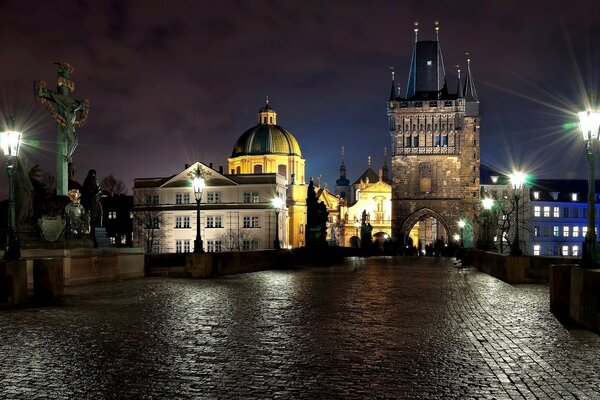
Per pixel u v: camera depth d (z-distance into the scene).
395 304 20.28
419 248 126.56
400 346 12.59
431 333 14.23
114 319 16.06
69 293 23.31
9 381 9.56
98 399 8.63
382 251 111.88
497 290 26.25
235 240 111.69
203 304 19.75
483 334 14.15
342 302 20.77
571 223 129.00
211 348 12.20
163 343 12.69
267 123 151.75
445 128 114.19
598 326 14.50
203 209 113.31
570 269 17.94
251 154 145.00
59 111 32.53
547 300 21.94
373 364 10.90
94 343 12.63
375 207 156.75
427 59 119.44
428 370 10.47
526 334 14.19
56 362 10.86
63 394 8.86
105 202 125.75
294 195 145.50
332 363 10.95
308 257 58.16
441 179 113.94
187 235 113.50
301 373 10.20
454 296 23.31
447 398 8.78
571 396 8.92
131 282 29.70
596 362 11.18
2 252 24.11
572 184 133.50
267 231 111.69
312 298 22.08
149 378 9.80
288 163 146.50
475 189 121.69
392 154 115.38
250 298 21.88
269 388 9.25
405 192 114.62
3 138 19.69
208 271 34.38
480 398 8.80
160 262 36.56
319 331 14.38
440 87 118.94
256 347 12.34
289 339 13.27
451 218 113.44
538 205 127.75
